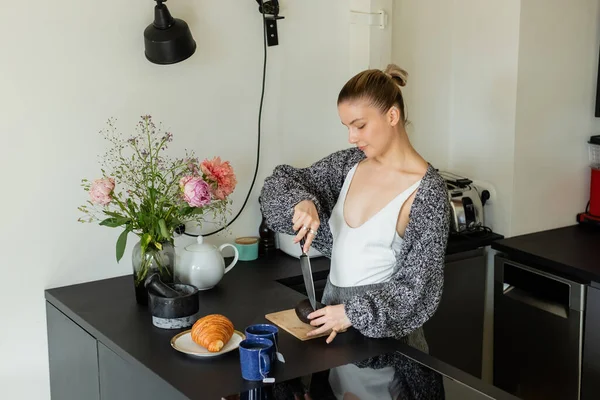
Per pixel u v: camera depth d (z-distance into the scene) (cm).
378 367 164
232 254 258
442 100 305
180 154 241
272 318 193
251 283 229
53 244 222
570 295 254
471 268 281
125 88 227
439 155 309
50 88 215
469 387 154
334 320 178
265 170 262
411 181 189
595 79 304
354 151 210
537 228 299
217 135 248
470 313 284
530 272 269
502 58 284
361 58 272
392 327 178
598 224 302
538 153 293
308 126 269
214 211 240
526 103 285
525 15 277
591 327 251
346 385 154
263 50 253
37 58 212
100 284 227
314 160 272
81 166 223
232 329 177
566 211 307
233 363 167
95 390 196
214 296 216
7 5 205
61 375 218
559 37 289
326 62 268
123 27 224
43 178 217
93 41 219
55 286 224
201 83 242
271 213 198
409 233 183
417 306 179
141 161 232
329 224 204
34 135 214
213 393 151
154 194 206
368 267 191
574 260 257
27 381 225
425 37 295
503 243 279
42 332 225
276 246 270
